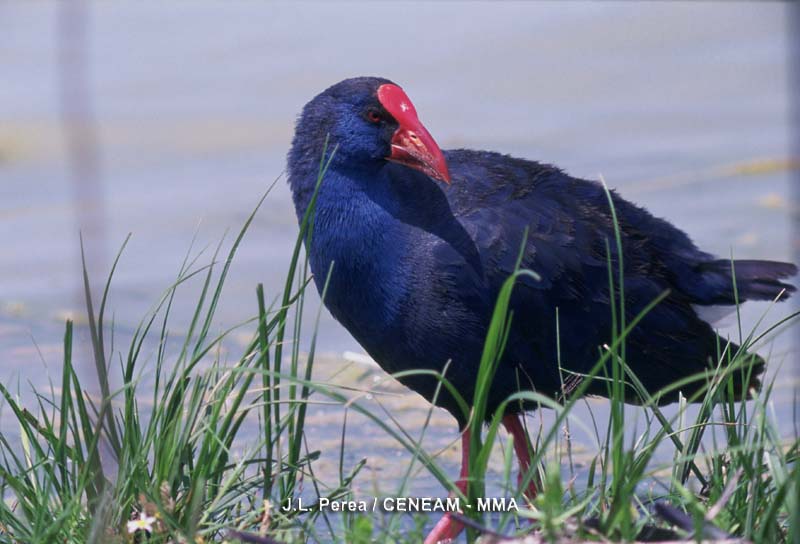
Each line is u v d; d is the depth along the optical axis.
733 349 9.69
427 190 9.35
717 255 14.36
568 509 7.53
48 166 18.72
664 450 10.34
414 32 25.67
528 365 9.42
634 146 18.83
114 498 7.50
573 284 9.27
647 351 9.54
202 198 17.52
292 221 16.70
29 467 8.09
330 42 25.25
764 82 21.75
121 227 16.45
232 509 8.20
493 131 19.72
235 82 23.11
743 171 17.45
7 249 15.77
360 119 9.17
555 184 9.64
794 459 7.74
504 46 24.56
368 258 9.23
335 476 10.16
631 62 23.27
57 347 12.62
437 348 9.27
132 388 7.95
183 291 14.31
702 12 26.03
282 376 7.15
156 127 20.70
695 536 6.51
